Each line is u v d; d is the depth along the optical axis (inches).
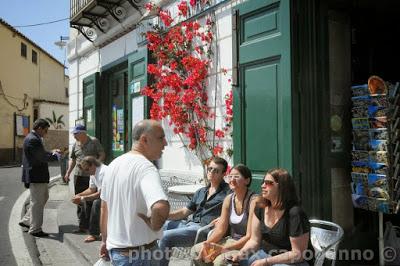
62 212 348.2
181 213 191.2
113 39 362.9
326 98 185.9
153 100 289.0
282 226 139.3
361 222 201.3
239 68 201.5
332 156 189.2
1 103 971.3
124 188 109.6
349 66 203.8
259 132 190.5
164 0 278.5
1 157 964.6
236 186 162.7
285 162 177.3
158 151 115.4
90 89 402.9
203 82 238.5
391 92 177.9
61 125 1251.2
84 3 367.2
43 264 228.2
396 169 177.3
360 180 184.9
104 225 124.0
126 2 329.1
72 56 458.0
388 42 227.3
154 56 273.6
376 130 179.0
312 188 179.6
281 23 180.4
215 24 233.1
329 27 197.2
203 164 236.2
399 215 211.9
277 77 182.7
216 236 163.9
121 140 362.6
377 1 198.8
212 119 234.2
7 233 292.0
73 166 305.1
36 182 278.7
